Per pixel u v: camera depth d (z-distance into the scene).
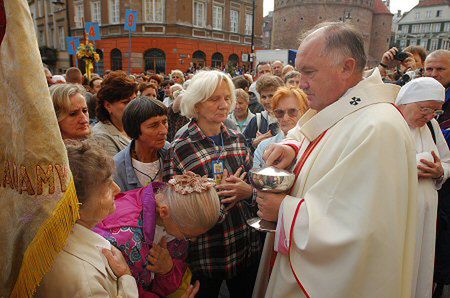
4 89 0.85
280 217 1.32
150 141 1.87
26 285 0.87
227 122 2.94
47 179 0.84
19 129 0.84
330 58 1.26
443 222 2.27
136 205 1.31
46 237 0.85
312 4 36.34
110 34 23.66
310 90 1.35
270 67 6.17
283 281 1.34
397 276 1.12
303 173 1.38
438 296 2.54
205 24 24.05
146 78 8.12
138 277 1.23
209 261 1.80
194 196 1.27
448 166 2.12
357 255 1.09
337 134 1.30
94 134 2.22
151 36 22.41
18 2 0.79
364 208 1.10
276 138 2.51
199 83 1.81
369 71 1.75
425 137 2.09
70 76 5.17
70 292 0.91
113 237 1.19
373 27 41.31
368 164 1.13
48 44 31.14
